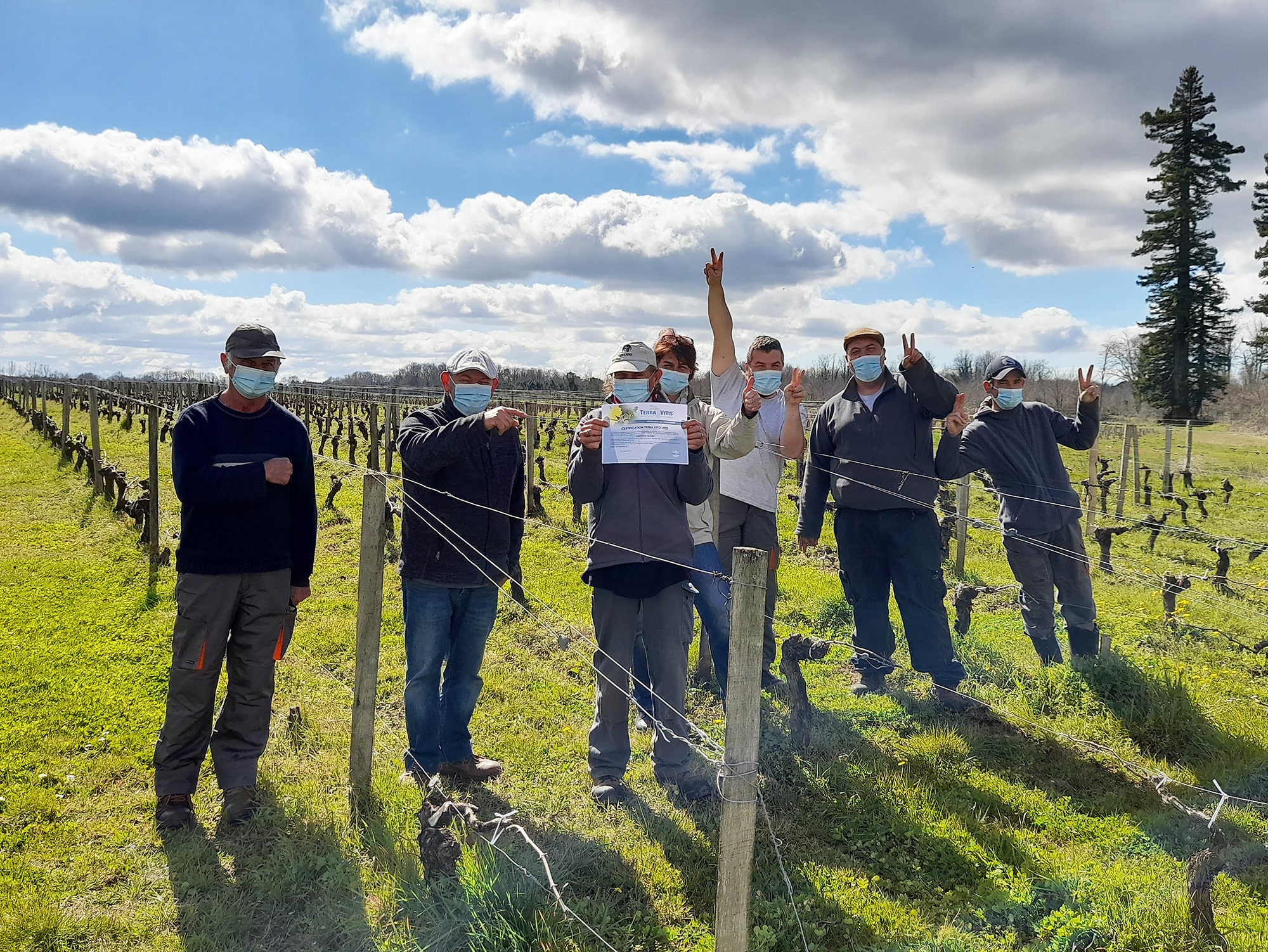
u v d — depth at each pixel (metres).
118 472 11.98
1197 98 55.66
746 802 2.50
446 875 3.21
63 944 2.98
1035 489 6.11
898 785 4.36
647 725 5.17
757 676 2.50
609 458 3.89
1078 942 3.08
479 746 4.87
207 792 4.16
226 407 3.90
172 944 3.02
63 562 9.05
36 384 34.53
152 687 5.54
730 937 2.54
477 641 4.41
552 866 3.50
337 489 12.91
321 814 3.85
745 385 5.56
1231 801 4.18
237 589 3.86
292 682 5.78
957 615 6.85
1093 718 5.17
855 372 5.61
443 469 4.17
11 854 3.55
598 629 4.27
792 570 9.90
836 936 3.18
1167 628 7.37
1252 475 22.64
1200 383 55.72
